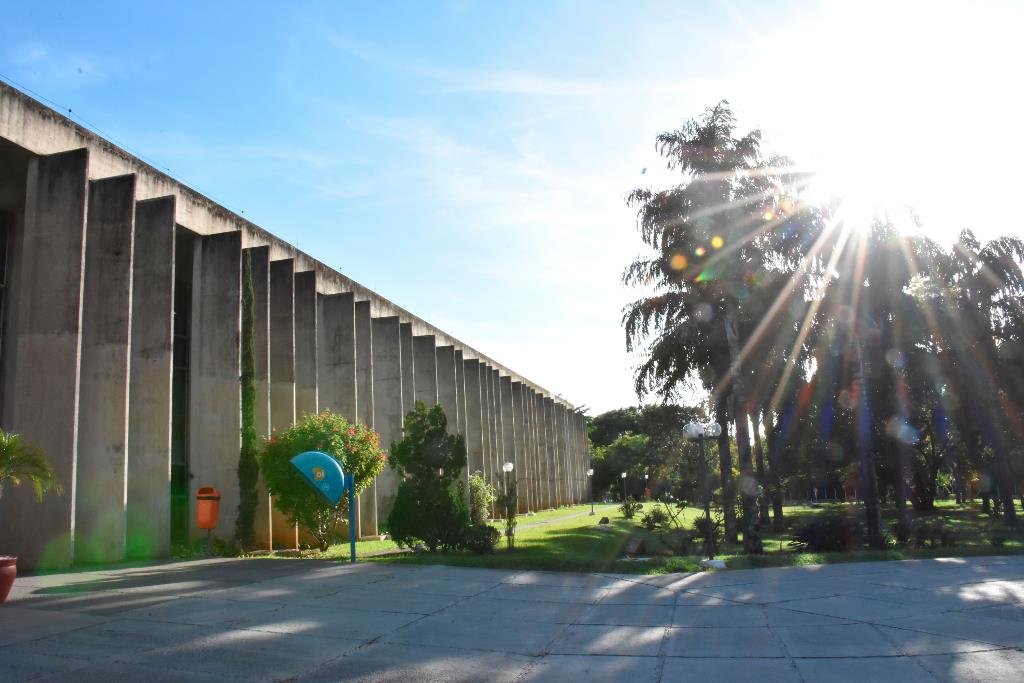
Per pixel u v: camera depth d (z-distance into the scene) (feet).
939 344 86.74
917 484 149.07
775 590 34.65
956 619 27.43
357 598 32.55
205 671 20.65
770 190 71.10
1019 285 91.91
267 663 21.59
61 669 20.54
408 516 54.95
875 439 101.96
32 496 47.34
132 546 55.77
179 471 68.74
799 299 74.28
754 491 64.34
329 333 90.48
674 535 70.95
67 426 47.85
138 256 59.62
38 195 51.55
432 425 57.77
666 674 20.75
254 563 47.19
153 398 57.47
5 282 54.95
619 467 260.42
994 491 126.41
